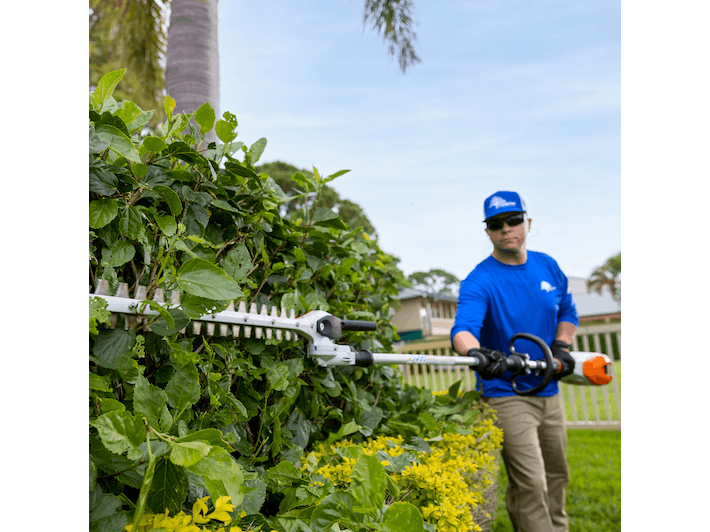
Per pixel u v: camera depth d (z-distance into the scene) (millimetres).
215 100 3076
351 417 2152
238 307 1467
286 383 1551
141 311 1122
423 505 1538
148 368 1251
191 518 1024
